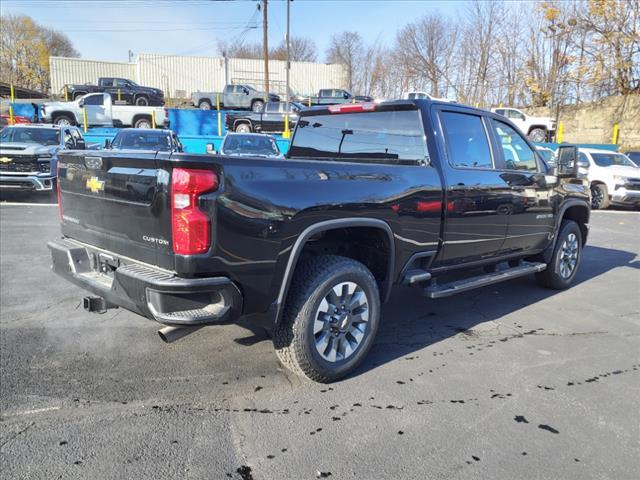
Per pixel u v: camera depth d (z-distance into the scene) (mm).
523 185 4836
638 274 6855
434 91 41156
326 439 2760
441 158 4023
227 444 2697
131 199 2984
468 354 3979
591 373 3662
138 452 2607
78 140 14469
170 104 43031
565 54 31594
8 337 4113
